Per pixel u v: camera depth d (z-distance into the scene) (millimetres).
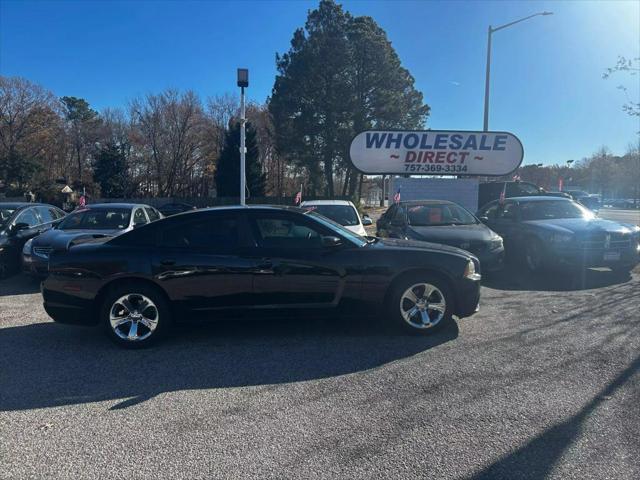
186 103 54312
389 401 3641
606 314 6047
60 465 2822
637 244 8430
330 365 4430
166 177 55250
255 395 3793
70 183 55938
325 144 40281
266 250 5078
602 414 3367
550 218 9625
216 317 5078
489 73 20141
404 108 40250
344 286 5117
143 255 4961
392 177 17203
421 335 5266
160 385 4016
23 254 8250
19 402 3695
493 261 8383
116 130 57969
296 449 2973
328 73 39156
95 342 5223
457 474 2688
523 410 3451
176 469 2771
